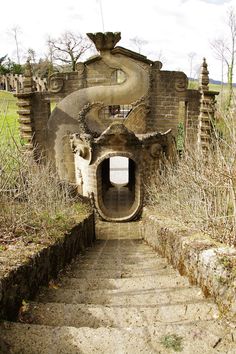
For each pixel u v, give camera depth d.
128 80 14.82
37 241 6.12
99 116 16.95
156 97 16.98
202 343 3.23
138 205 13.88
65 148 15.24
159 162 13.69
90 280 6.06
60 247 6.78
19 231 6.50
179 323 3.71
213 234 5.85
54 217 7.93
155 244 9.30
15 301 4.34
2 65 48.47
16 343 3.34
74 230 8.33
